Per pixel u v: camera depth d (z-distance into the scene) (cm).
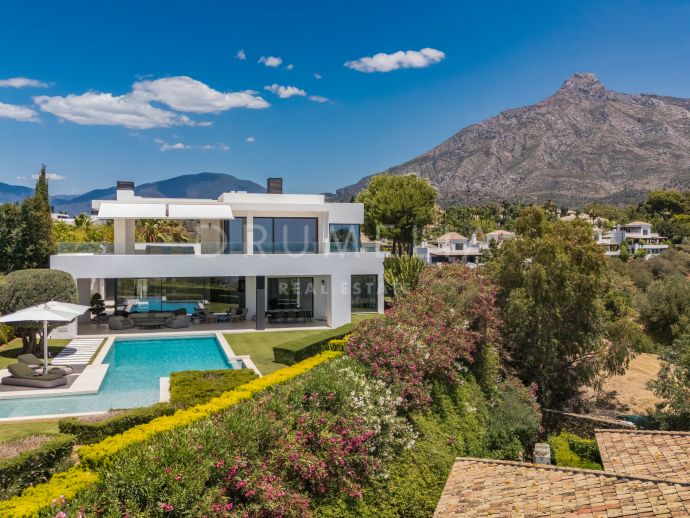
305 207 3944
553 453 2162
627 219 17275
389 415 1666
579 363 3141
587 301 2998
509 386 2658
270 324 3819
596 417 2752
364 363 1903
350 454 1452
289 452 1252
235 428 1201
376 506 1494
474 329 2598
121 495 951
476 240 12669
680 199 17638
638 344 3166
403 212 6756
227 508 1034
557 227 3244
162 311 3797
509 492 1216
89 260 3391
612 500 1078
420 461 1733
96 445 1105
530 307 2984
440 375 2083
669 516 973
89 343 3088
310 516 1235
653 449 1554
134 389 2198
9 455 1088
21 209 3919
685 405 2439
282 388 1545
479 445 2153
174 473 988
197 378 1958
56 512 862
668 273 8556
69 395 2069
